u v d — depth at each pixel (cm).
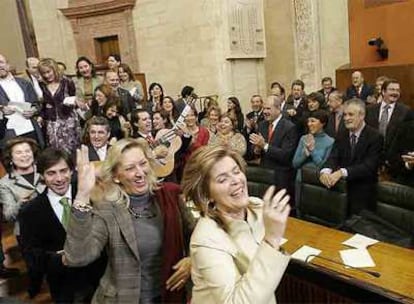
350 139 325
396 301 147
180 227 171
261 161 397
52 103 353
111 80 458
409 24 640
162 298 168
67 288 196
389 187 241
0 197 261
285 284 182
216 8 708
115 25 838
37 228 206
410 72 608
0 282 274
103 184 169
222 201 128
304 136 363
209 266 117
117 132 389
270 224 108
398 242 216
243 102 742
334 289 163
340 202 266
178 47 771
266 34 830
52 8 870
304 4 775
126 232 162
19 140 265
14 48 806
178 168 388
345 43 789
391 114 413
